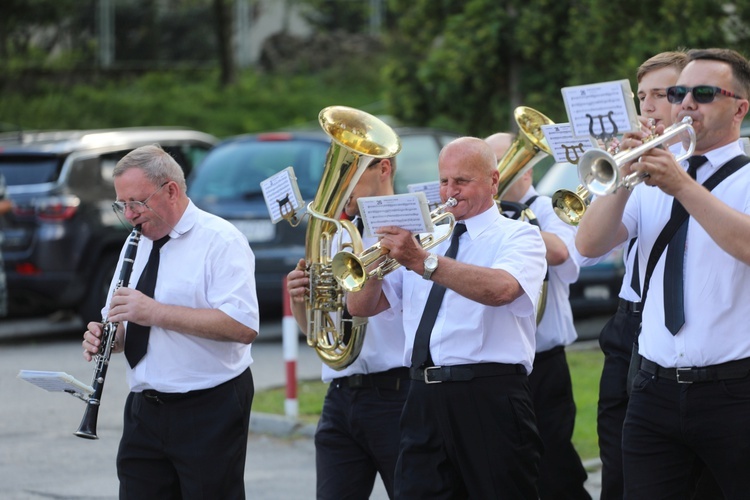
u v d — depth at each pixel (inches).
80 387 553.3
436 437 541.3
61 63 3720.5
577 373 1122.7
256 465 889.5
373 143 584.1
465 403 534.3
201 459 553.0
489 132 1792.6
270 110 3526.1
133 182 551.5
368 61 3929.6
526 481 542.3
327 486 614.5
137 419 563.8
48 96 3341.5
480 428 533.3
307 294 601.9
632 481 514.3
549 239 642.8
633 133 446.3
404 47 1983.3
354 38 4141.2
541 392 668.7
